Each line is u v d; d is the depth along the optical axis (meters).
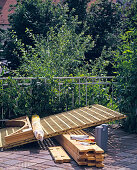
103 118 7.39
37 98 8.95
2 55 20.31
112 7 22.00
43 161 5.67
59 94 9.17
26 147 6.99
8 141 6.63
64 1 21.66
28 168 5.20
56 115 8.77
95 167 5.35
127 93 8.46
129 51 8.30
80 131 7.80
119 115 7.44
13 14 20.36
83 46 15.10
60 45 13.44
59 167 5.30
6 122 8.64
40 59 12.49
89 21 20.94
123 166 5.39
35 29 19.27
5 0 39.12
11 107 8.79
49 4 20.28
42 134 6.63
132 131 8.38
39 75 10.04
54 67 12.23
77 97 9.47
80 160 5.46
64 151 6.32
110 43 20.42
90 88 9.58
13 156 6.06
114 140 7.51
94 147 5.59
